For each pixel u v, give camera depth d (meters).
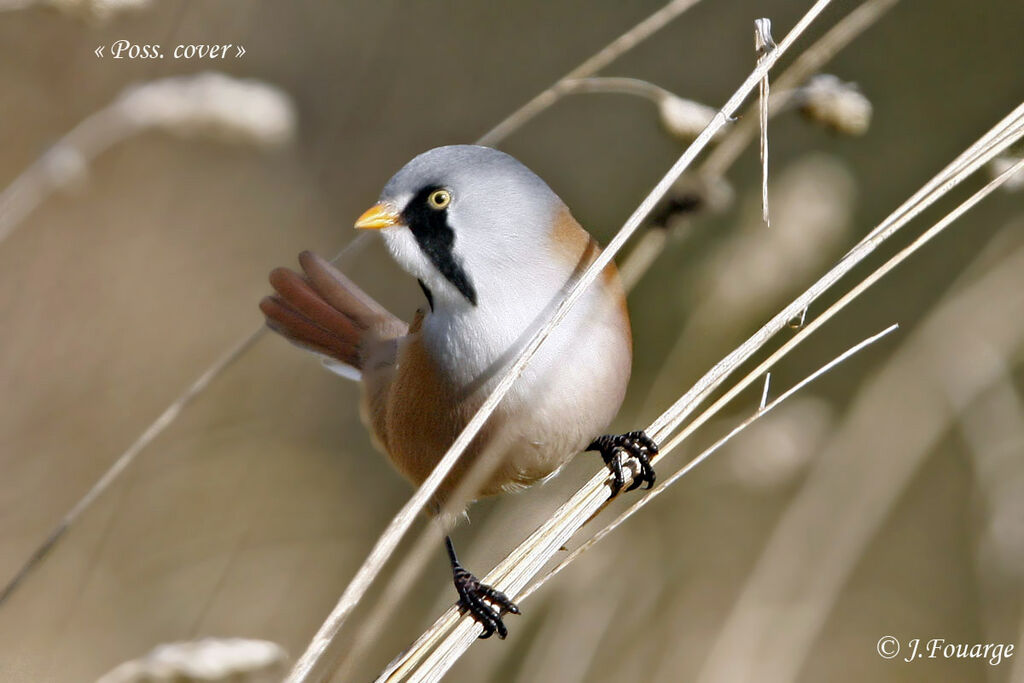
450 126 16.05
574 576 8.38
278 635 11.11
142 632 10.63
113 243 14.37
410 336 6.11
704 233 10.38
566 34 15.84
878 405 8.66
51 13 6.04
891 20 13.64
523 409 5.71
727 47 14.56
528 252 5.72
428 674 5.19
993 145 5.53
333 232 15.88
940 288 12.45
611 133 15.20
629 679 8.60
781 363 11.95
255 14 15.70
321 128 16.17
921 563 11.23
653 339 10.41
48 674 10.05
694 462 5.44
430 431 5.96
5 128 13.52
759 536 9.33
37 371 12.61
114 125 6.31
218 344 13.95
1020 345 8.79
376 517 13.09
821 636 10.92
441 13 16.27
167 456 11.78
